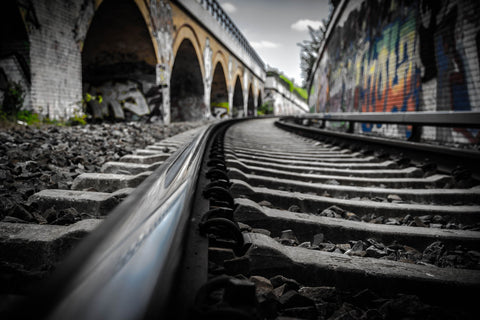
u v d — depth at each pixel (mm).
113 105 15750
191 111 23922
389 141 4391
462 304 1161
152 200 924
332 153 5422
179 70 22734
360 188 2756
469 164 3086
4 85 7801
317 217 1857
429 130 7723
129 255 624
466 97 6664
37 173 2449
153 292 643
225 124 12219
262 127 14906
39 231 1286
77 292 444
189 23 18828
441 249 1595
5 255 1204
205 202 1433
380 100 11141
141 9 12828
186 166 1566
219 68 27484
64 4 8797
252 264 1203
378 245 1634
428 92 8078
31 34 7750
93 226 1275
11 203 1793
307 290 1166
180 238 915
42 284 449
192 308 664
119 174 2549
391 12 10242
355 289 1212
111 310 493
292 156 4977
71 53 9102
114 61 15320
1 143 3742
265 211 1810
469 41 6535
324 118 10422
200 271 859
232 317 648
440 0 7492
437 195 2543
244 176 2625
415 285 1193
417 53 8609
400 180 3115
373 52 11930
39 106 8016
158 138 6379
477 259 1534
